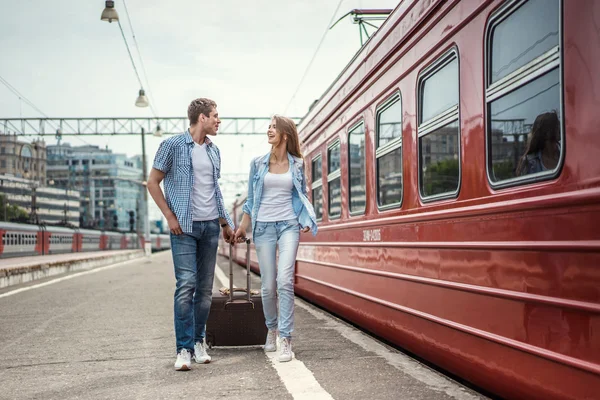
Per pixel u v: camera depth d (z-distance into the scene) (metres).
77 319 8.52
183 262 5.16
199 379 4.77
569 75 3.01
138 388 4.55
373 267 6.23
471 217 4.08
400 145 5.52
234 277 17.61
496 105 3.76
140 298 11.27
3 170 135.12
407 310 5.22
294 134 5.59
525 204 3.39
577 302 2.94
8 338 7.09
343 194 7.57
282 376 4.78
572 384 2.99
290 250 5.47
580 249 2.92
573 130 2.99
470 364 4.09
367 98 6.57
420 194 5.02
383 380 4.62
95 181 179.25
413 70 5.18
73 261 23.14
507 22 3.62
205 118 5.29
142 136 37.12
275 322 5.74
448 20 4.46
